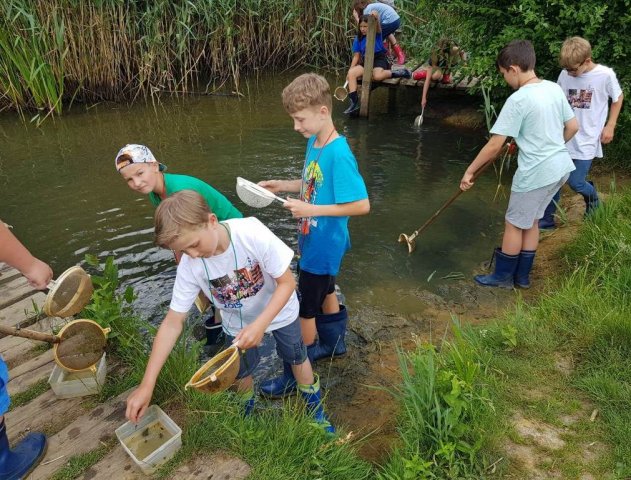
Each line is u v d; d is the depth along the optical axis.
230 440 2.25
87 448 2.22
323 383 3.00
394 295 3.73
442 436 2.25
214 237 1.98
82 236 4.41
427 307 3.60
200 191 2.83
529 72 3.46
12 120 7.42
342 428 2.63
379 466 2.37
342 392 2.93
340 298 3.71
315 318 3.05
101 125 7.24
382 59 7.55
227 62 9.55
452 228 4.57
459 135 6.70
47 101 7.79
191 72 9.25
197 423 2.32
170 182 2.79
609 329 2.83
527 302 3.59
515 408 2.49
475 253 4.23
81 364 2.39
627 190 4.51
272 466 2.16
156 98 8.46
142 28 8.49
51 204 4.96
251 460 2.18
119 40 8.22
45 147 6.45
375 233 4.50
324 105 2.45
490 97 6.18
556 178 3.38
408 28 9.31
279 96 8.49
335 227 2.62
